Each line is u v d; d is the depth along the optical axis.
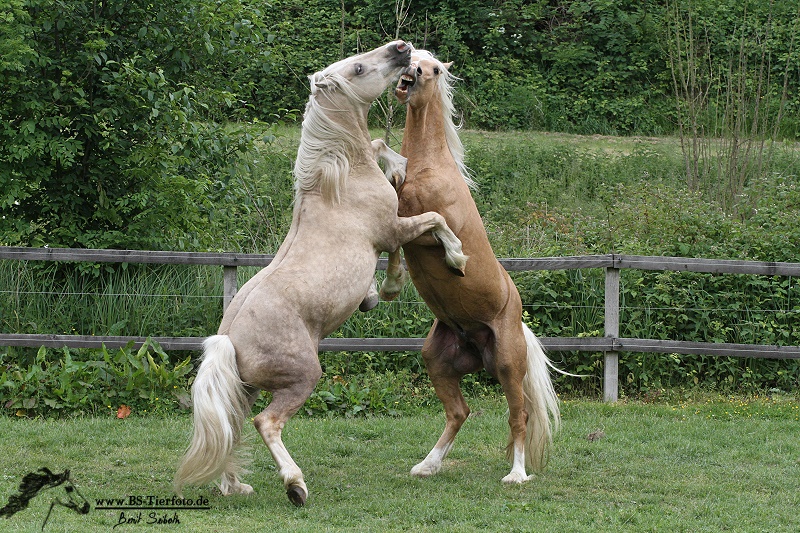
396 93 7.16
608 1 29.92
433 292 7.53
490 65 28.97
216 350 6.43
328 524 6.32
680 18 27.34
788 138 24.64
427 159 7.34
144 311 11.30
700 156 21.08
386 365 11.34
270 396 10.43
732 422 10.02
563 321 11.88
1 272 11.33
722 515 6.79
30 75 11.42
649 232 13.09
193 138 11.58
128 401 9.90
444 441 7.99
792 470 8.11
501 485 7.57
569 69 29.47
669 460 8.48
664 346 10.95
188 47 12.16
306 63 26.28
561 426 9.64
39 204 11.89
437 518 6.58
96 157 11.82
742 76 20.55
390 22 28.45
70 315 11.27
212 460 6.22
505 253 13.02
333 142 6.89
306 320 6.67
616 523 6.49
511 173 21.39
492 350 7.77
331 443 8.90
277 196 18.02
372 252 7.02
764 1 27.86
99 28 11.55
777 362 11.62
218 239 13.78
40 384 9.77
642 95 28.59
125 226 12.09
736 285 11.87
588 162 21.89
